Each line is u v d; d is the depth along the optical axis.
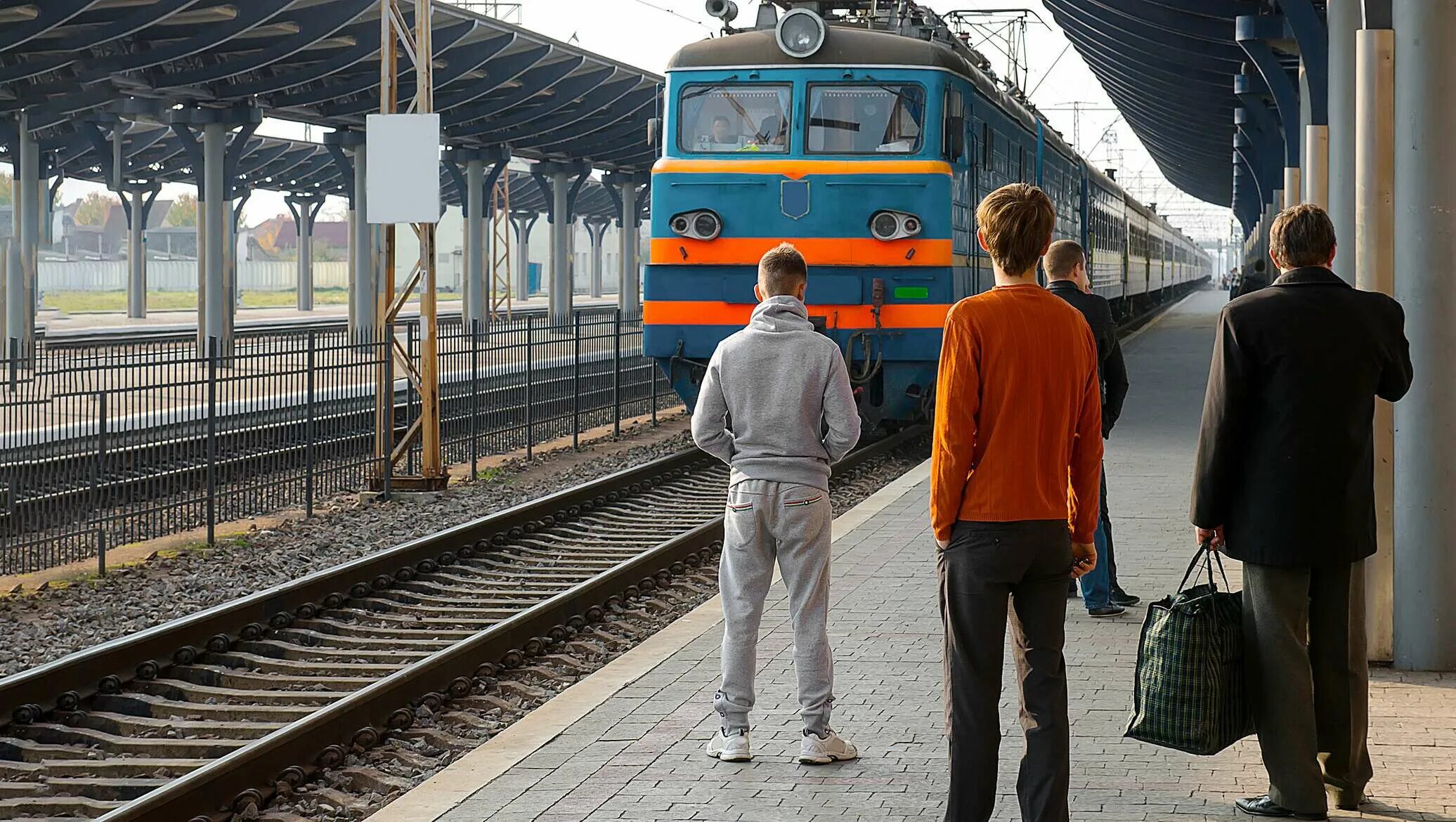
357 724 7.73
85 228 140.75
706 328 17.34
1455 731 6.91
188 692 8.62
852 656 8.41
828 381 6.50
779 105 17.34
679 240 17.41
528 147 45.19
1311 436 5.60
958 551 5.26
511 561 12.62
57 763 7.31
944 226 16.92
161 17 25.77
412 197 16.50
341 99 36.44
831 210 17.03
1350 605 5.97
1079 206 30.39
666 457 17.86
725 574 6.68
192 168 34.88
